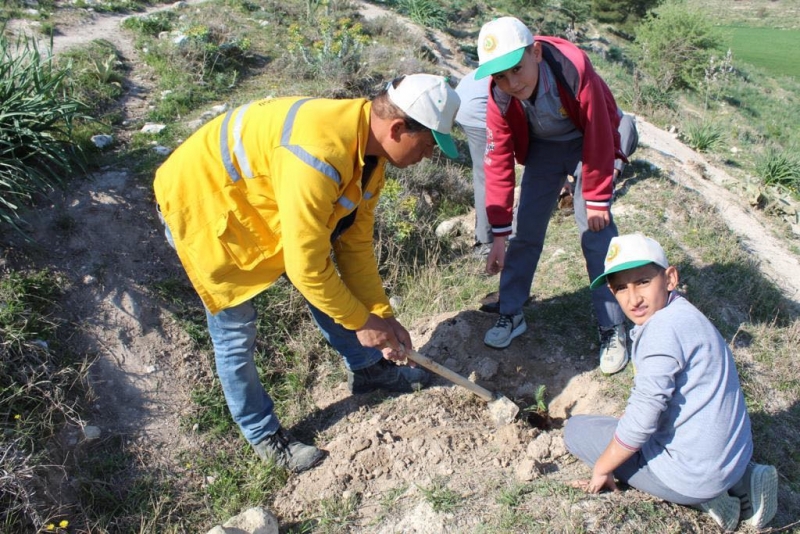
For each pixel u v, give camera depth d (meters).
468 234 5.86
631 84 14.65
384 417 3.63
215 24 8.79
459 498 2.99
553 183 3.65
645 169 6.66
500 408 3.54
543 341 4.13
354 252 3.09
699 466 2.59
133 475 3.36
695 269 4.92
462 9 16.58
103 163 5.12
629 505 2.80
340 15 10.82
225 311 2.95
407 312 4.74
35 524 2.99
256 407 3.29
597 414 3.40
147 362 3.86
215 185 2.65
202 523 3.22
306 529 3.07
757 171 8.72
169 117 6.48
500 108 3.38
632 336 2.68
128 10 9.34
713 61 18.39
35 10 8.51
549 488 2.94
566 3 20.64
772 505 2.76
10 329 3.52
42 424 3.30
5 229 4.07
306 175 2.39
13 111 4.40
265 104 2.62
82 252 4.19
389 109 2.45
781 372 4.02
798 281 5.50
